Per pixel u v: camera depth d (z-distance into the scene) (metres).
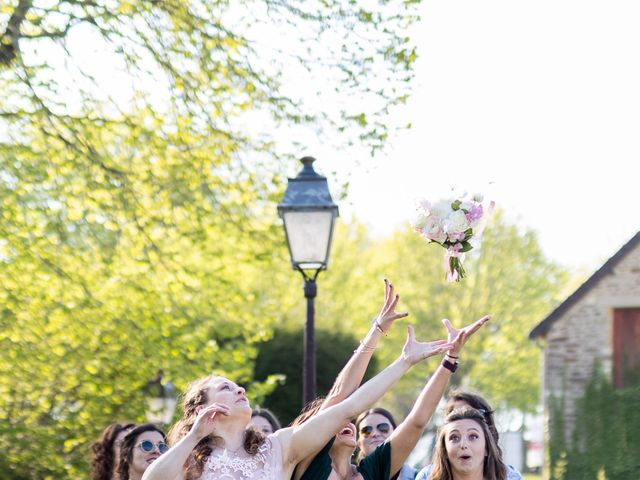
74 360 15.44
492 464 7.62
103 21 14.49
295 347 22.48
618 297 22.62
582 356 22.80
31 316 15.03
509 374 43.03
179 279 15.87
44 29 14.34
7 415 15.68
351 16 15.16
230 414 5.93
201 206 15.69
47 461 15.37
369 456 6.55
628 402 22.14
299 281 28.75
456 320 42.50
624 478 21.83
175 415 15.59
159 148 15.38
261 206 16.05
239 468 5.80
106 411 15.72
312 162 11.98
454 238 7.01
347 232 40.03
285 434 6.04
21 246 14.45
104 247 15.68
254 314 17.50
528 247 43.56
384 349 41.38
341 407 6.00
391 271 42.22
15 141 14.98
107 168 15.09
